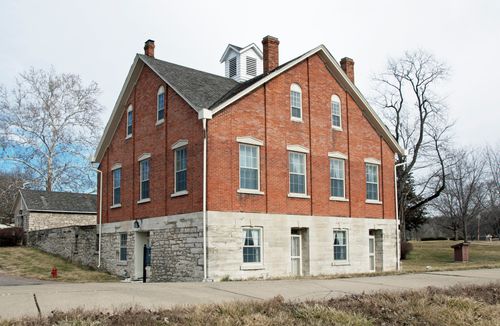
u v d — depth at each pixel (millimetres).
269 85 25750
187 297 14547
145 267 26344
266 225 24500
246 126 24469
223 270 22578
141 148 28328
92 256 32312
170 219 24906
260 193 24469
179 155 25062
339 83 29484
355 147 29625
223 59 34156
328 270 26938
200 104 23875
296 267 26125
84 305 12195
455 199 73188
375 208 30156
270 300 13039
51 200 48562
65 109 55062
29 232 41906
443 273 23188
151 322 10508
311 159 27156
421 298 13758
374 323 11883
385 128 31078
